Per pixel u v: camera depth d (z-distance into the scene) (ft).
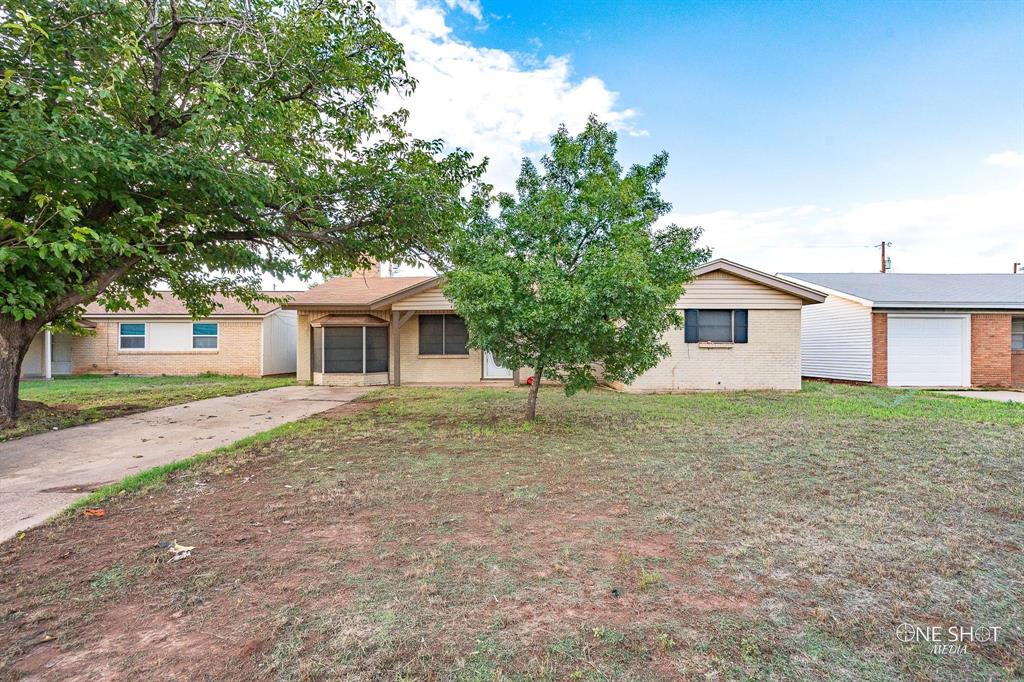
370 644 6.58
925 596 7.86
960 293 45.39
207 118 20.22
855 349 45.55
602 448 18.65
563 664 6.15
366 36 26.86
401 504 12.37
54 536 10.39
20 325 24.14
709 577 8.49
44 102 18.35
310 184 25.70
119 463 17.01
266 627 6.98
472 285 21.30
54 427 23.57
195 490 13.58
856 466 15.87
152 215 19.86
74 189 18.61
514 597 7.83
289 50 25.11
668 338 39.91
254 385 45.39
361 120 29.22
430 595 7.89
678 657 6.29
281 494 13.19
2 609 7.50
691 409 28.89
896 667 6.12
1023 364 45.09
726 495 12.98
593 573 8.65
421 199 28.53
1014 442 19.33
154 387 43.32
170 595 7.91
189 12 24.22
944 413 26.84
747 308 40.11
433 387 43.65
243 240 30.53
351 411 28.99
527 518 11.37
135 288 31.71
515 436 21.01
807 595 7.88
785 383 40.06
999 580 8.41
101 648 6.52
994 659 6.28
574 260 23.41
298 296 51.37
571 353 21.72
